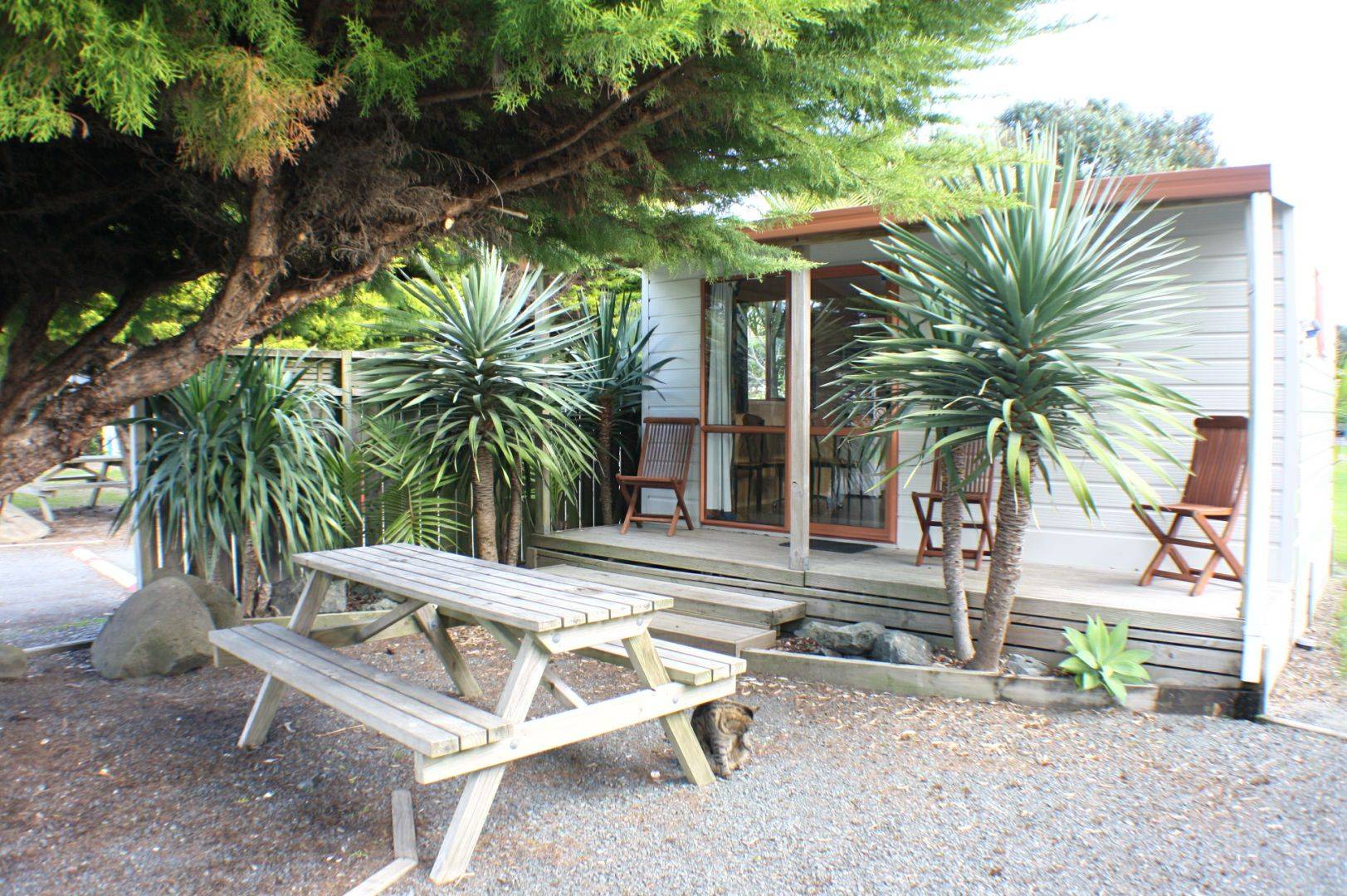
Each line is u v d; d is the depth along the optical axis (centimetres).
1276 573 523
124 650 471
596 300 1180
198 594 513
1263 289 426
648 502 828
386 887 270
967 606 490
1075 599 475
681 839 304
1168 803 332
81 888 265
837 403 693
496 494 713
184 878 273
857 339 459
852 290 685
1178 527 549
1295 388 515
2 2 167
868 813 325
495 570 389
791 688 475
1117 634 440
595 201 379
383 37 260
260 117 208
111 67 180
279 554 557
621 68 233
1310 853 294
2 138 186
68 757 358
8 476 279
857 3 235
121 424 520
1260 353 423
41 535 1022
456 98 281
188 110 213
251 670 500
